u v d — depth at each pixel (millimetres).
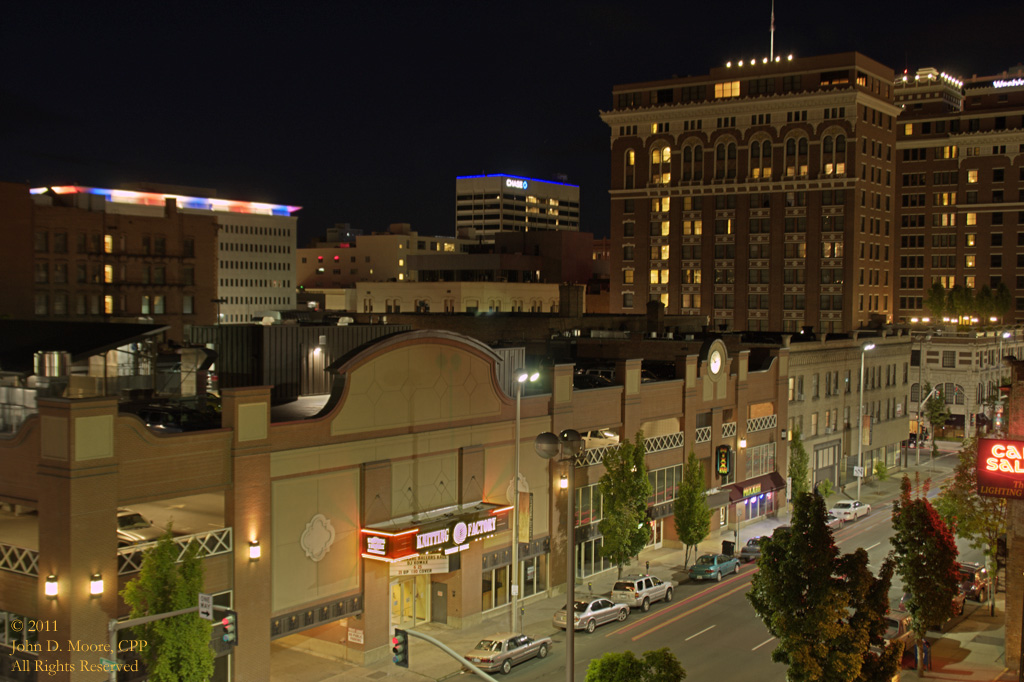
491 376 44750
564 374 48906
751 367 69312
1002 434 48031
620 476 48156
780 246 134375
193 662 27922
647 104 145125
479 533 41938
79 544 28438
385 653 38969
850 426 82000
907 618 42438
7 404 34969
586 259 170500
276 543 34875
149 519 34844
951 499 48719
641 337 74500
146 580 27922
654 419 55625
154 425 35938
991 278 153375
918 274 160250
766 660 38344
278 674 36781
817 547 28594
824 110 130250
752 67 136125
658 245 144375
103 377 42969
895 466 93750
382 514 39094
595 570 51625
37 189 187750
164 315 105750
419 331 40469
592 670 26516
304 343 46469
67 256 96500
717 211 139375
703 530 52719
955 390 111500
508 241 170375
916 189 160000
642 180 145125
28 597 29516
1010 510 38906
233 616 25844
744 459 64188
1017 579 38344
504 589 45688
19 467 29672
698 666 37625
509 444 45812
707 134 139375
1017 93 152625
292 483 35469
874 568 53250
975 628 45531
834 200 130375
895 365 92500
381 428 39156
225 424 33312
